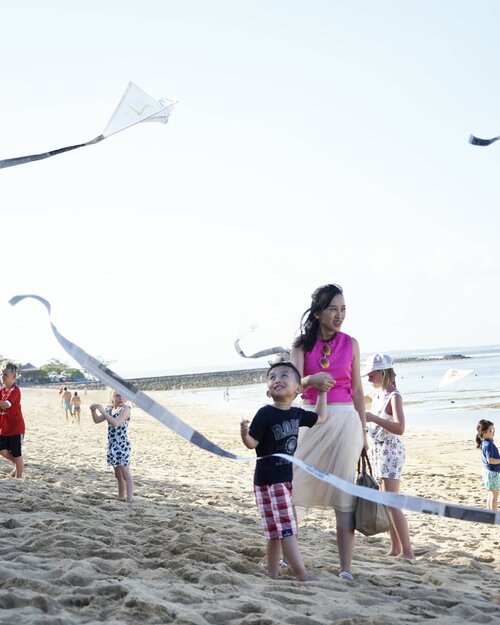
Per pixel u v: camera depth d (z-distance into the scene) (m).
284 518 4.34
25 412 39.22
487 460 9.10
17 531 5.19
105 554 4.58
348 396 4.66
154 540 5.27
